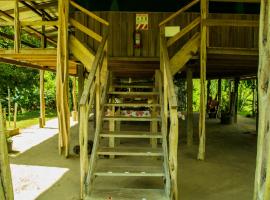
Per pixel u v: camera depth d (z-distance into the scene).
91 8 8.82
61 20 7.48
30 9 9.87
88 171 4.89
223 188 5.49
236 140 10.45
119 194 4.55
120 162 6.93
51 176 6.05
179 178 6.04
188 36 8.81
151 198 4.42
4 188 2.66
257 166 3.00
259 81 3.07
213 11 8.73
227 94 23.31
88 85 5.13
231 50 7.50
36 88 21.11
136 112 10.09
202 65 7.38
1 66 15.55
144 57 8.71
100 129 5.62
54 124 14.34
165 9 8.80
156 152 5.13
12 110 18.19
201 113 7.43
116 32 8.84
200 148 7.50
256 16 8.72
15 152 8.15
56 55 8.27
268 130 2.91
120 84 8.14
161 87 6.51
